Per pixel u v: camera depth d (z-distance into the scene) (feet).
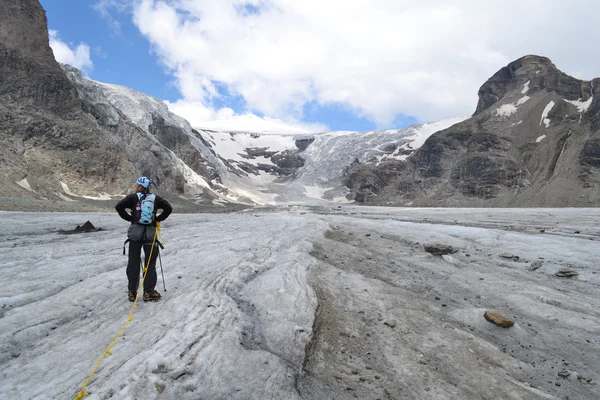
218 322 20.02
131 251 21.21
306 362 19.53
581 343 28.12
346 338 23.62
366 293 32.71
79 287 23.49
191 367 15.49
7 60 215.51
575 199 314.96
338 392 17.44
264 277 30.86
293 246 47.70
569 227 107.96
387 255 53.78
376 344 23.54
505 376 21.68
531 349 26.71
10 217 77.41
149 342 16.63
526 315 33.47
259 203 487.61
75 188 195.52
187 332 17.89
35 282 24.93
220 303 22.74
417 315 29.17
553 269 50.44
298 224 77.36
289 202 538.47
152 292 21.74
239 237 51.13
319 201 558.56
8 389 12.81
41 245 41.96
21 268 29.35
